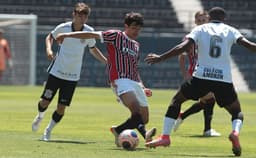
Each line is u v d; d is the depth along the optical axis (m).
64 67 33.22
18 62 108.62
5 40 107.69
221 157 27.09
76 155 26.56
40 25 123.00
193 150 30.06
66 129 40.41
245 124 47.19
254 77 113.25
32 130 35.88
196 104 37.94
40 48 113.56
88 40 33.34
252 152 29.55
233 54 113.88
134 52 30.06
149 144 27.66
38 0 125.94
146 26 122.81
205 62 27.27
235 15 124.88
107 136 36.25
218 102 27.88
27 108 59.03
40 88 100.12
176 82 112.44
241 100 82.81
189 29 120.19
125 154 27.27
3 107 60.16
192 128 42.75
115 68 29.94
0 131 37.81
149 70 112.44
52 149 28.80
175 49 26.97
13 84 109.12
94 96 82.88
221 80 27.25
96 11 124.19
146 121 30.88
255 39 114.31
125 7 125.25
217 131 41.34
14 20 108.19
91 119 48.78
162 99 79.69
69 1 125.94
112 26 122.94
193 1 128.00
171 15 124.19
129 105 29.56
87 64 111.81
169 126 27.66
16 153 26.91
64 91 33.38
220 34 27.39
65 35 29.25
